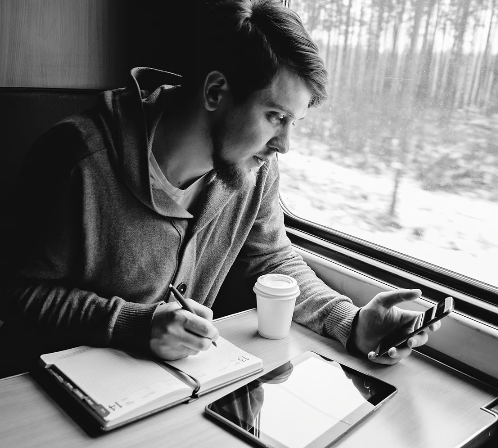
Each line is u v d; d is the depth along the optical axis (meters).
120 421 0.90
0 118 1.46
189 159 1.25
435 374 1.18
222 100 1.15
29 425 0.89
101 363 1.05
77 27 1.83
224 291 1.66
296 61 1.06
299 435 0.91
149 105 1.24
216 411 0.96
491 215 1.31
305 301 1.38
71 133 1.22
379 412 1.01
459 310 1.28
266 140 1.16
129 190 1.22
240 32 1.09
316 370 1.13
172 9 1.87
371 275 1.46
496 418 1.03
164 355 1.08
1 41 1.70
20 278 1.21
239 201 1.43
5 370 1.31
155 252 1.28
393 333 1.18
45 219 1.19
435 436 0.96
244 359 1.12
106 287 1.29
